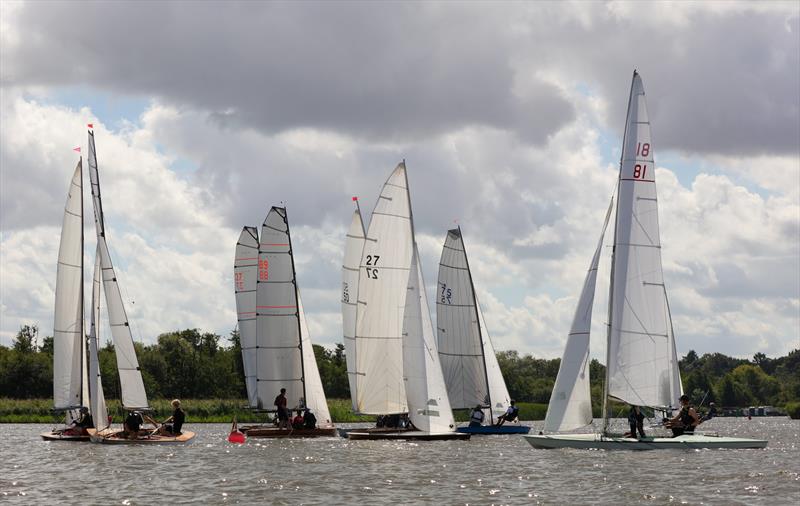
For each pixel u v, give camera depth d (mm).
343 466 42250
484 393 73125
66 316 62125
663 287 50125
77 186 62531
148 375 132500
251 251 75625
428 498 32156
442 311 73062
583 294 50250
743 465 42094
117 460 45500
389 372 57656
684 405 51031
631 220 50094
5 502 31391
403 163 58062
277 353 64875
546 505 30750
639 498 32281
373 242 57781
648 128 50219
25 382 124062
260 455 47906
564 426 50062
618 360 49781
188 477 38000
